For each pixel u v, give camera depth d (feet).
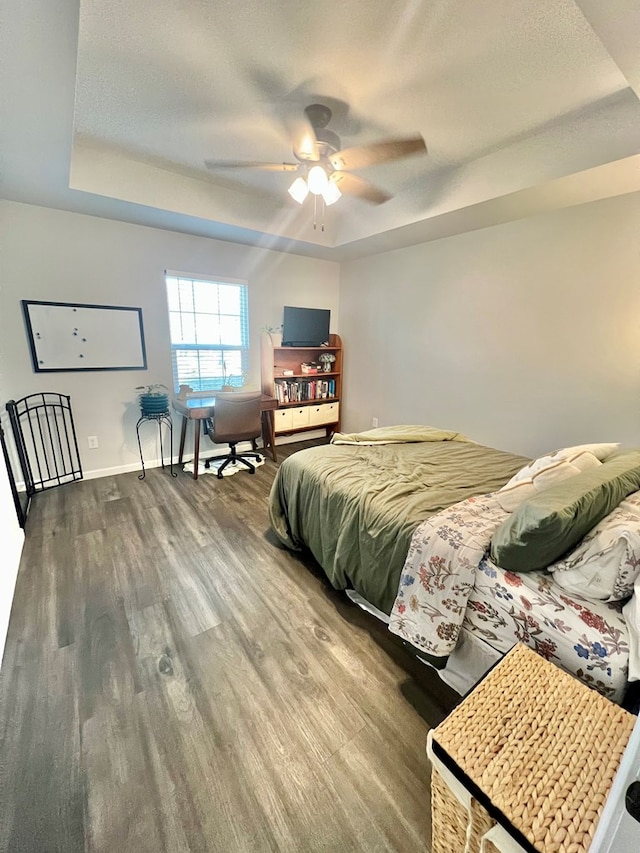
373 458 7.68
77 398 10.72
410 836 3.29
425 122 7.01
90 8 4.43
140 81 5.85
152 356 11.79
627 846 1.42
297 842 3.24
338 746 4.02
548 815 2.30
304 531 7.21
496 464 7.52
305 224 12.28
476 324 11.34
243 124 7.11
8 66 4.50
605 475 4.38
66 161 7.03
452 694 4.65
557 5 4.39
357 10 4.51
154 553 7.59
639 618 3.21
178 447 12.93
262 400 12.99
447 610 4.39
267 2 4.39
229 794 3.58
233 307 13.29
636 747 1.40
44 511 9.22
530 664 3.34
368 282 14.65
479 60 5.35
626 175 7.21
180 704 4.45
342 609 6.14
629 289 8.24
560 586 3.86
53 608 5.98
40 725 4.17
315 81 5.85
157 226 10.91
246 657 5.15
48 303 9.80
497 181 8.23
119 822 3.35
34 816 3.37
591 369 9.06
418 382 13.37
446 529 4.71
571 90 6.03
